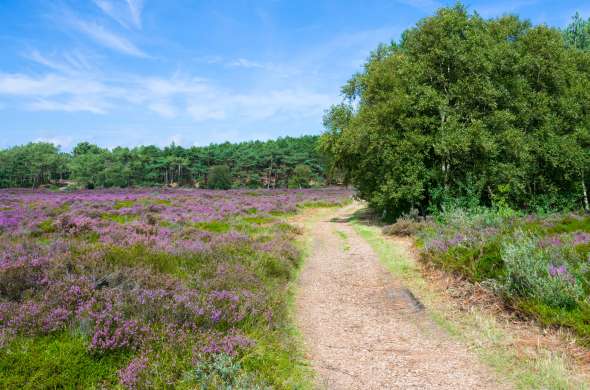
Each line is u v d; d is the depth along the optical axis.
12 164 107.88
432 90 22.61
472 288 9.77
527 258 8.78
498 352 6.60
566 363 6.06
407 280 11.55
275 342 6.54
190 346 5.70
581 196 27.30
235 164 110.12
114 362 5.23
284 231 19.38
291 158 104.62
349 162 27.95
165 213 23.23
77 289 6.73
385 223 24.84
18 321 5.68
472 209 20.28
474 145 21.84
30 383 4.61
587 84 26.89
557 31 27.64
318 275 12.35
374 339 7.43
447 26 23.73
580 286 7.73
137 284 7.44
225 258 10.89
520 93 24.56
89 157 108.38
